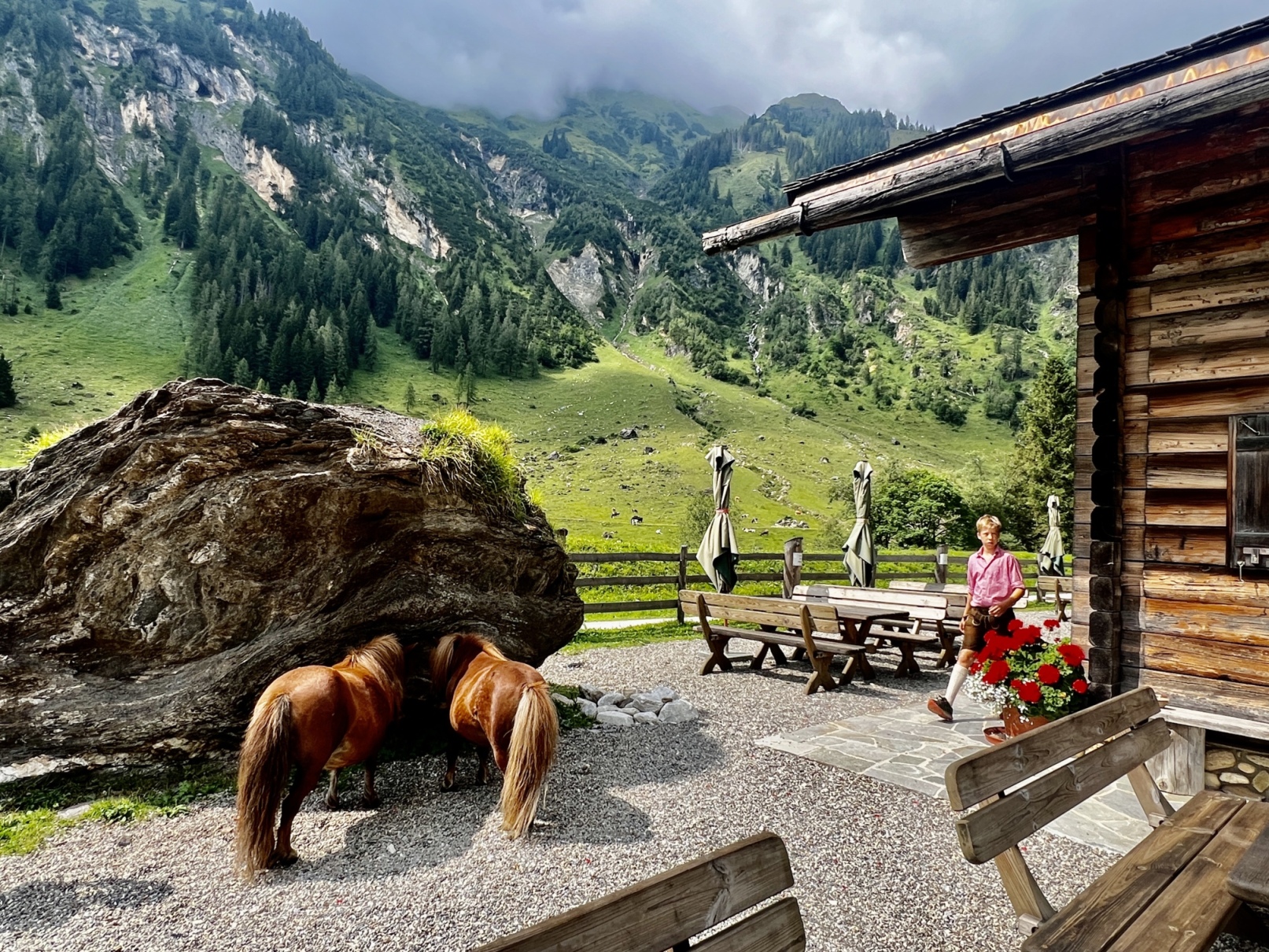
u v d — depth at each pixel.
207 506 4.91
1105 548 4.30
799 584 12.24
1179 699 4.14
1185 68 3.28
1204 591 4.07
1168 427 4.21
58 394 86.56
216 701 4.78
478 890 3.37
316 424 5.31
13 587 4.83
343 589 5.25
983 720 6.36
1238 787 4.01
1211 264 4.07
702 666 9.23
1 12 174.75
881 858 3.67
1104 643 4.30
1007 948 2.86
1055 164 4.50
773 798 4.53
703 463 87.44
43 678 4.69
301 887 3.42
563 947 1.29
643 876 3.51
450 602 5.69
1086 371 4.70
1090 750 3.02
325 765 3.91
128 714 4.68
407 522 5.54
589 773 5.04
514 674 4.36
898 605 9.88
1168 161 4.22
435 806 4.46
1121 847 3.74
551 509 65.94
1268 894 2.06
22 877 3.53
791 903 1.78
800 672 8.85
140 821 4.22
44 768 4.54
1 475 5.34
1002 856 2.48
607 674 8.71
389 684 4.50
